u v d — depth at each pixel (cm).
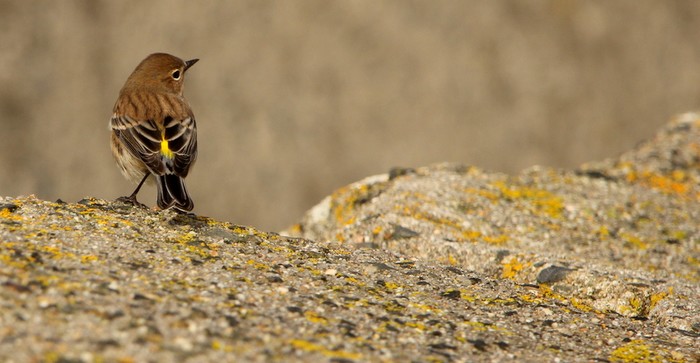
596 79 3622
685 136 2170
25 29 3650
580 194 1817
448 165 1927
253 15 3681
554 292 1330
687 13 3803
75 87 3572
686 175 1967
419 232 1534
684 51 3706
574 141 3509
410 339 1023
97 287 996
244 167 3356
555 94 3562
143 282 1036
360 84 3556
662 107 3609
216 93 3522
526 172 1916
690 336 1185
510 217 1662
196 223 1275
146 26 3691
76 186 3362
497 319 1138
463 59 3591
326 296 1103
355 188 1756
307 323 1009
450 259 1464
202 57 3609
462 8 3691
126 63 3634
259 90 3534
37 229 1145
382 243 1527
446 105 3522
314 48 3609
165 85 1527
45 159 3409
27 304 927
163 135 1375
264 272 1142
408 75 3578
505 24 3669
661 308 1269
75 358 836
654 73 3669
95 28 3691
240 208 3284
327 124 3478
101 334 890
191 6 3703
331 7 3691
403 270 1258
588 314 1217
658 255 1597
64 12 3700
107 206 1289
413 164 3425
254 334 951
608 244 1619
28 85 3547
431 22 3659
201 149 3372
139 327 917
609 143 3516
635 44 3706
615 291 1311
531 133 3488
